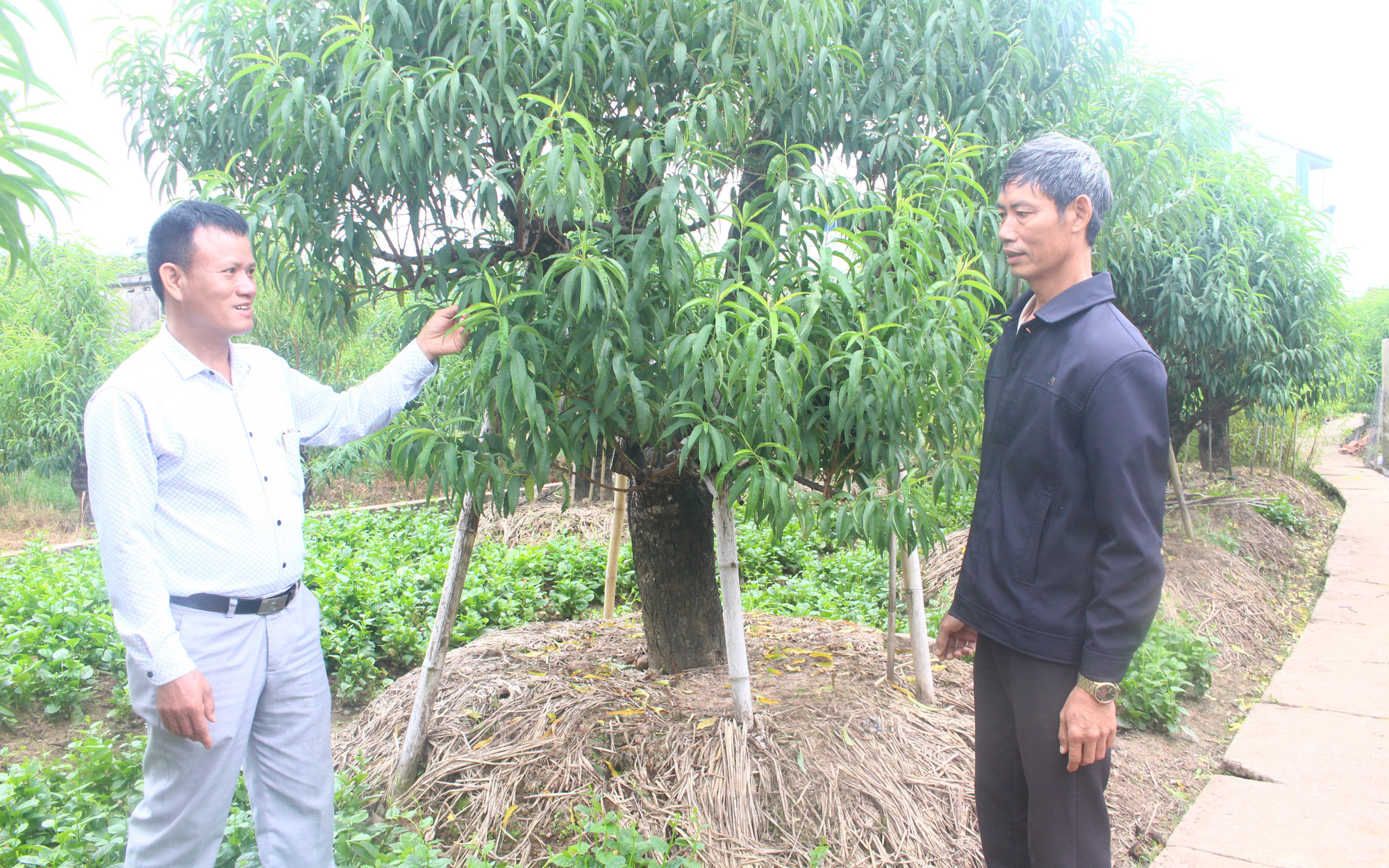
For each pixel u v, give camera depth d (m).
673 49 2.20
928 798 2.65
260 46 2.44
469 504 2.84
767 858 2.41
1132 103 3.55
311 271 2.33
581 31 2.15
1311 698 4.07
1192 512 7.62
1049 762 1.82
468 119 2.22
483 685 3.29
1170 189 4.30
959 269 2.38
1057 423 1.79
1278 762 3.40
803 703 3.04
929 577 5.70
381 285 2.66
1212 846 2.78
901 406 2.27
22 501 9.18
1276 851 2.74
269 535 2.01
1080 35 3.18
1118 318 1.80
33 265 1.12
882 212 2.47
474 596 5.19
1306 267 7.10
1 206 1.05
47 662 3.96
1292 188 7.48
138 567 1.76
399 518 7.97
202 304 1.89
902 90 2.63
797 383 2.08
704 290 2.34
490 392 2.17
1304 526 8.17
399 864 2.33
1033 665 1.85
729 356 2.14
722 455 2.12
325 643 4.38
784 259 2.38
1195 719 4.03
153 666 1.75
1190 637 4.39
